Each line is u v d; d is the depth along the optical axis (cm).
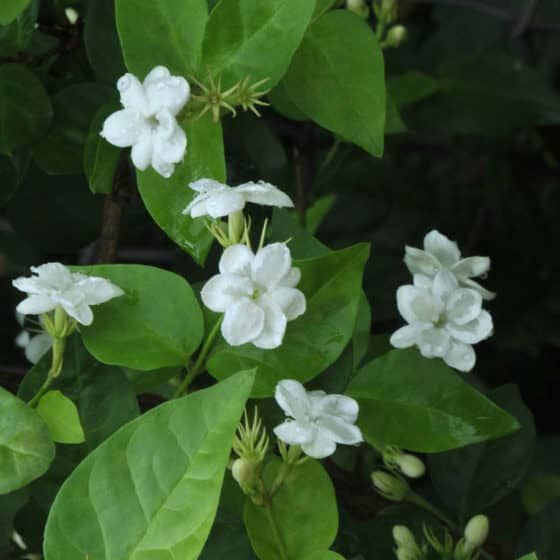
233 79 45
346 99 47
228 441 40
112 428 44
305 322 44
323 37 47
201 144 45
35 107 50
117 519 40
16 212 56
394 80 58
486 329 45
